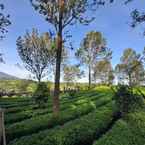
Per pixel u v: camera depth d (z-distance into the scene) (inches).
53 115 909.2
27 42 2169.0
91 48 3476.9
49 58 2134.6
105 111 1016.9
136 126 701.3
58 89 962.1
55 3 980.6
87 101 1749.5
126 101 1050.7
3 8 1057.5
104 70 3902.6
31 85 2802.7
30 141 502.6
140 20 796.6
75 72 3366.1
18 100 2000.5
